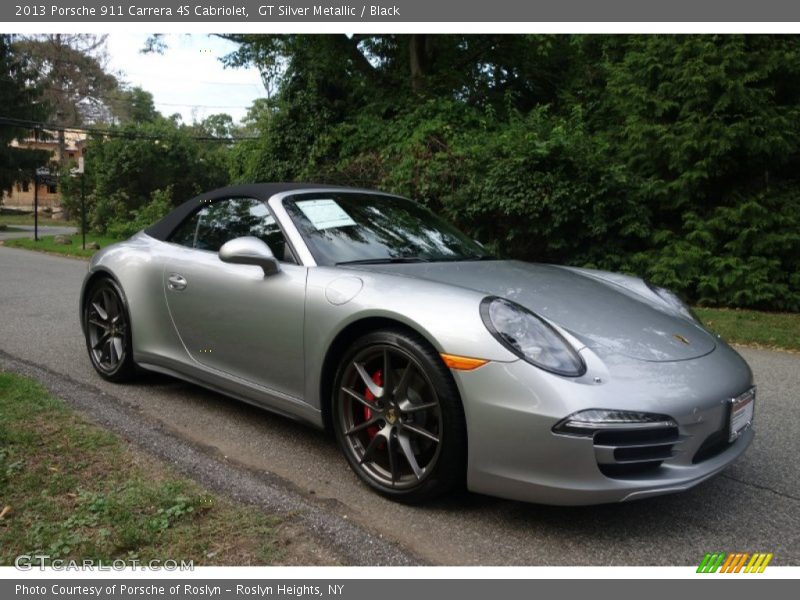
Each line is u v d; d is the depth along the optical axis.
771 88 9.23
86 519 2.18
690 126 9.45
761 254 9.31
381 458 2.63
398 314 2.47
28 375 3.99
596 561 2.15
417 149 12.40
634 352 2.40
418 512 2.46
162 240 3.84
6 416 3.11
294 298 2.86
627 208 9.95
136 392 3.87
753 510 2.57
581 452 2.14
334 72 15.62
